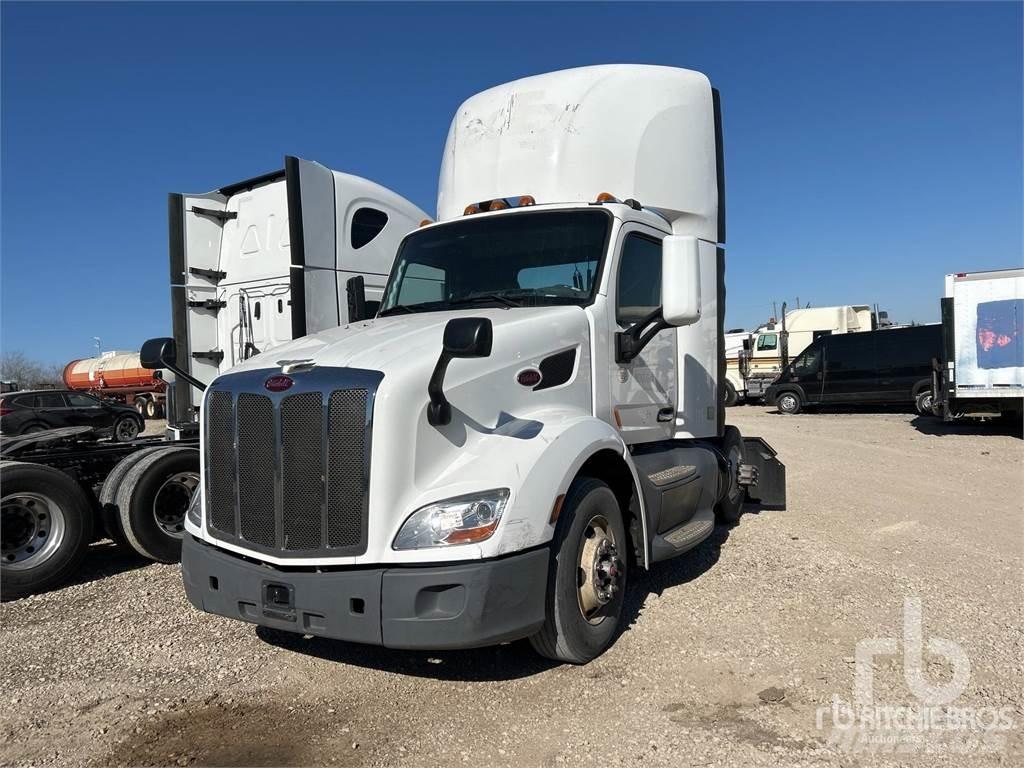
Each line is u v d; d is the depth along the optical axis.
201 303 8.48
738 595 5.30
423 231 5.62
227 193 8.70
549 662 4.22
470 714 3.64
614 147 5.62
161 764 3.25
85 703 3.83
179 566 6.41
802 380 22.72
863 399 21.66
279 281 8.10
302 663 4.28
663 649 4.37
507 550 3.46
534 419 4.11
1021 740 3.33
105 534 6.26
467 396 3.81
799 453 13.30
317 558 3.54
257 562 3.72
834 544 6.75
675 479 5.28
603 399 4.75
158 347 4.86
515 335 4.14
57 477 5.72
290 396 3.63
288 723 3.59
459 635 3.35
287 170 7.50
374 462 3.45
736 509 7.66
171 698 3.87
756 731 3.42
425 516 3.46
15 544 5.57
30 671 4.22
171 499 6.38
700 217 6.13
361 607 3.41
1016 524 7.58
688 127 6.04
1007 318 15.09
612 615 4.34
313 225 7.70
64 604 5.41
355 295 6.05
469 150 5.99
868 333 21.75
